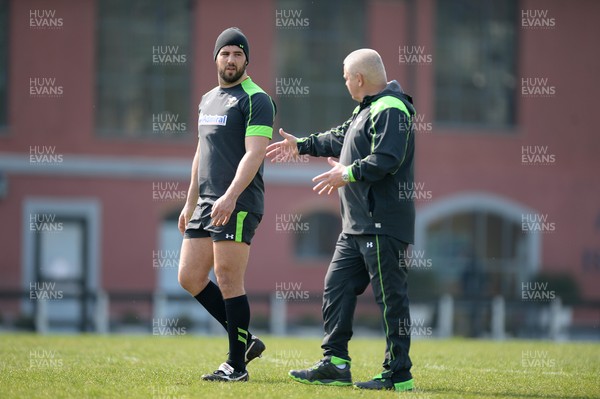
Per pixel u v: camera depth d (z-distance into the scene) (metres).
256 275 107.50
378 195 24.38
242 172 24.34
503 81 114.75
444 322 78.00
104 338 44.53
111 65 103.62
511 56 114.81
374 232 24.30
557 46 115.38
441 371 29.41
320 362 25.28
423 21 110.56
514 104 115.06
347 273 25.14
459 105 113.50
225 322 26.19
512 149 114.62
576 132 115.88
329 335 25.30
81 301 72.12
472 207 113.06
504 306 81.19
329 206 109.75
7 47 101.00
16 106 101.12
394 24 110.31
